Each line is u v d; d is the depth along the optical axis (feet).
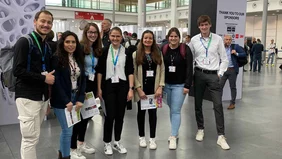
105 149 11.97
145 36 11.72
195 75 13.75
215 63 13.39
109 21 17.22
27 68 8.41
